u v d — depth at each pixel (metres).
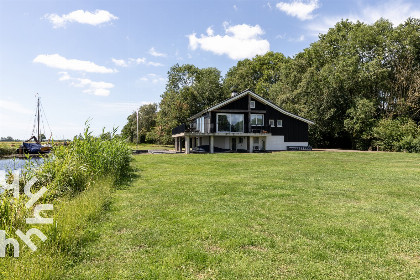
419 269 3.50
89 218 5.38
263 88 44.47
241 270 3.46
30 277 2.97
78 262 3.68
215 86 44.81
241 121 26.78
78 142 9.11
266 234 4.62
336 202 6.68
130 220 5.34
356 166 14.03
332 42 38.00
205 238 4.45
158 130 47.50
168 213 5.79
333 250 4.03
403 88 31.61
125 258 3.80
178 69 49.34
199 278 3.29
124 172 11.73
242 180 9.84
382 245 4.21
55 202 5.79
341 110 33.88
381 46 32.56
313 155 21.00
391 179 9.91
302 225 5.05
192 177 10.62
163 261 3.69
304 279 3.26
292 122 28.91
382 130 28.19
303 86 33.59
